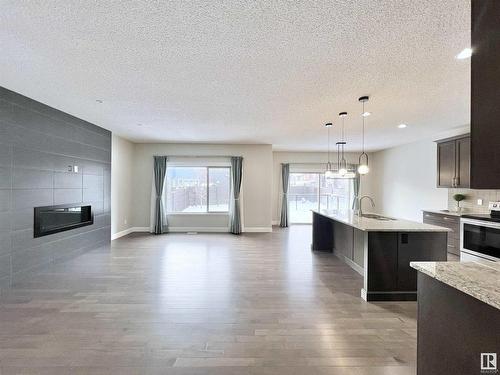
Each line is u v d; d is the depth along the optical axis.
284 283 3.62
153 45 2.23
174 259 4.75
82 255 4.99
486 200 4.85
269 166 7.60
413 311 2.84
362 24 1.92
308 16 1.83
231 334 2.36
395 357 2.06
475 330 1.17
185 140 6.98
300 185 9.36
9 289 3.35
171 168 7.65
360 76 2.81
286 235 7.12
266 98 3.53
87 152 5.15
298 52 2.32
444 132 5.71
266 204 7.65
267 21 1.89
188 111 4.19
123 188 6.87
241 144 7.56
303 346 2.19
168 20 1.89
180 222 7.61
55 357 2.02
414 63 2.51
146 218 7.49
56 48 2.29
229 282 3.64
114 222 6.45
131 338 2.29
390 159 8.02
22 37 2.11
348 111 4.11
